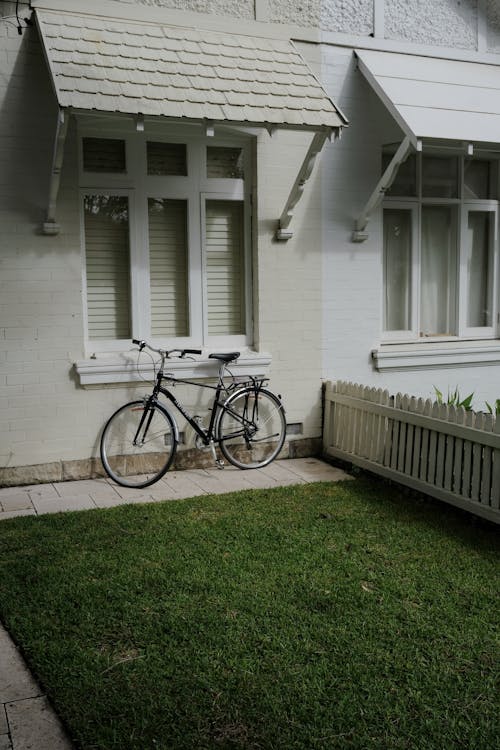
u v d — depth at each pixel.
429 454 5.68
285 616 3.68
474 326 8.02
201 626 3.55
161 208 6.59
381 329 7.47
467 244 7.86
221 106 5.45
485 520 5.23
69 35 5.55
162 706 2.91
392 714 2.89
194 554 4.50
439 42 7.34
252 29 6.53
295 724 2.82
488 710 2.92
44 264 6.04
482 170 7.90
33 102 5.86
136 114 5.16
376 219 7.22
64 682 3.09
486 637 3.48
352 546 4.68
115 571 4.23
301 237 6.93
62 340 6.15
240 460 6.91
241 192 6.74
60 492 5.94
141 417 6.44
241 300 6.97
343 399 6.81
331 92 6.90
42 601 3.82
